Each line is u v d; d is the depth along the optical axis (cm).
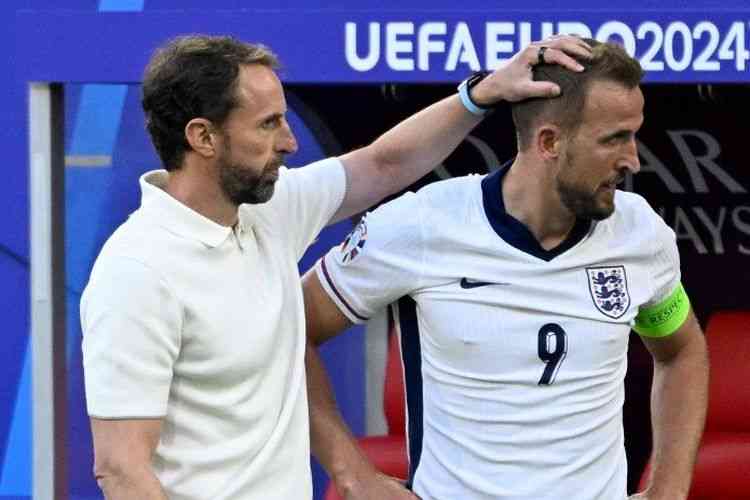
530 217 873
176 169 806
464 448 881
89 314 779
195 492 798
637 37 1034
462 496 884
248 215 837
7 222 1156
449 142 927
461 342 875
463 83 916
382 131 1421
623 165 852
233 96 786
